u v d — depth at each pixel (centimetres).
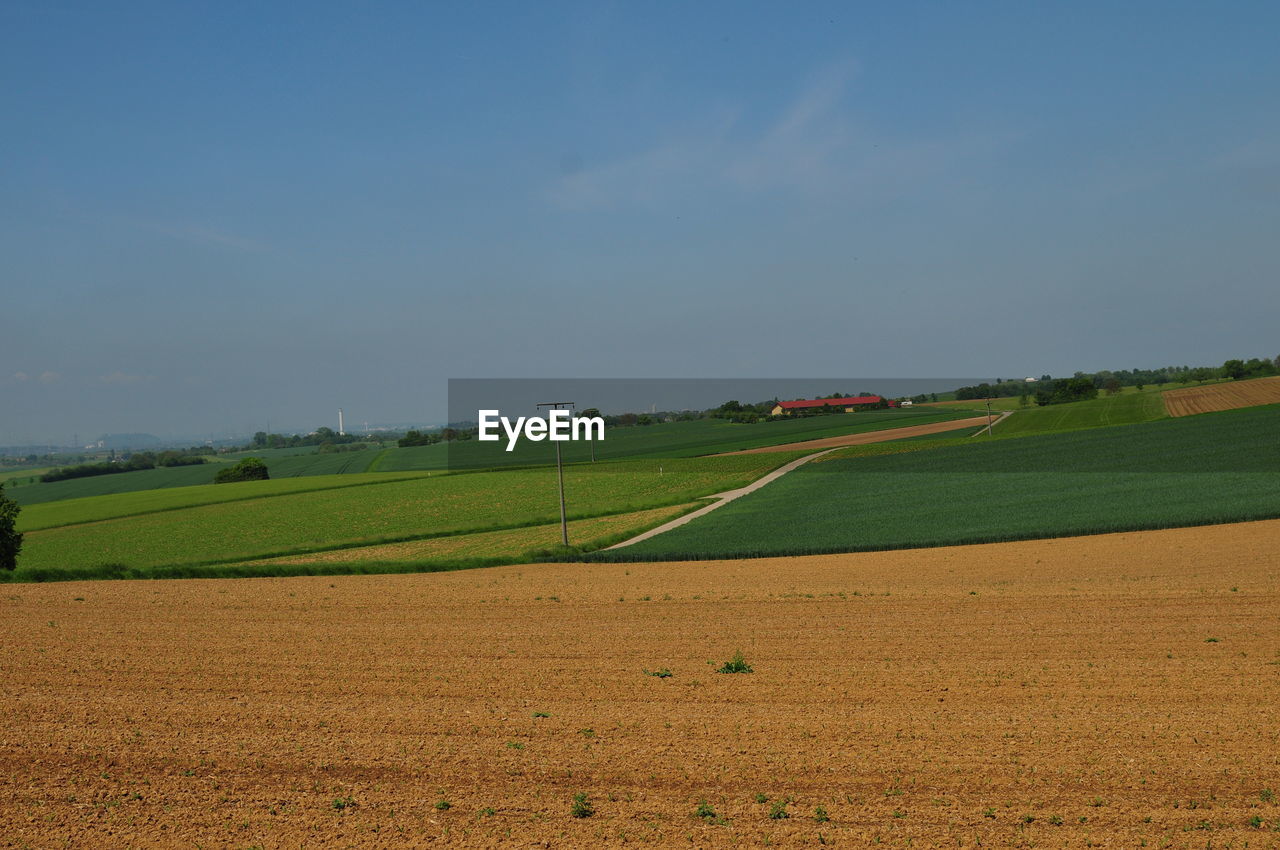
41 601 2733
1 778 1159
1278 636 1828
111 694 1568
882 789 1067
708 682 1587
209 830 995
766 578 3023
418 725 1354
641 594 2695
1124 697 1420
